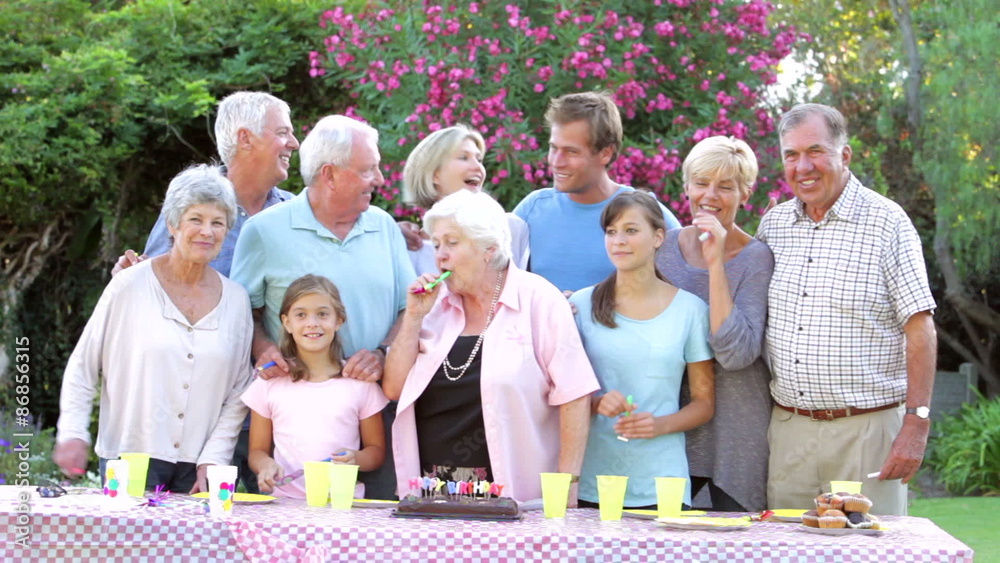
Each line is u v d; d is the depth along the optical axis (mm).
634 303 6004
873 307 5922
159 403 5883
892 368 5980
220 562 4508
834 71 20781
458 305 5801
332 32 15289
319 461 5766
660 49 13719
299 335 5922
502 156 12484
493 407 5574
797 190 6078
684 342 5938
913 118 18578
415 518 4840
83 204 15773
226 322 6094
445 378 5707
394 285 6625
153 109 15180
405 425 5809
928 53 17672
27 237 15586
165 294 5977
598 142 6742
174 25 15609
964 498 15992
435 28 12977
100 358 6012
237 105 7105
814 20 20438
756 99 14086
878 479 5871
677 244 6383
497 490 5113
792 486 6062
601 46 12789
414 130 12875
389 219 6746
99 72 14781
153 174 16125
